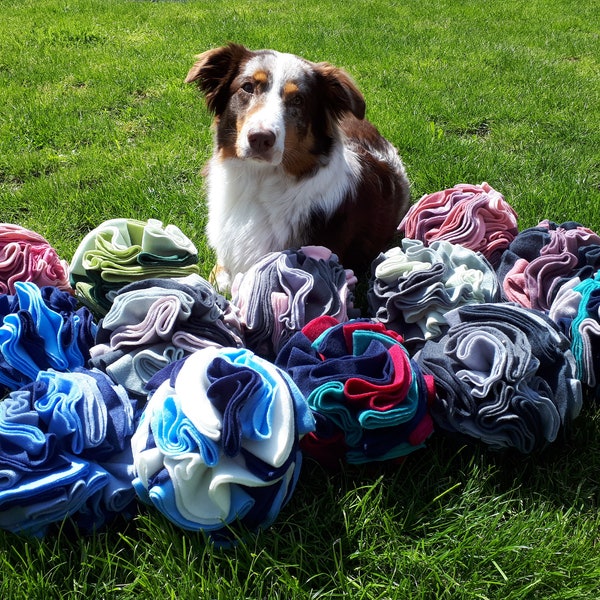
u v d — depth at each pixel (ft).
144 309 2.39
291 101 3.21
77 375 2.16
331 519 2.12
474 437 2.29
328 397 2.16
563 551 2.08
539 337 2.34
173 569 1.94
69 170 4.55
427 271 2.69
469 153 4.89
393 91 6.31
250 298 2.67
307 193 3.37
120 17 9.04
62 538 2.01
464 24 9.55
